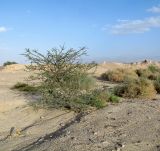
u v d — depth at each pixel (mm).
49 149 9766
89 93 15336
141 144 9742
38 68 15914
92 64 16375
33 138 11688
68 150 9484
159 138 10281
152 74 31750
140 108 14648
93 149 9445
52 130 12727
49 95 15273
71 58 15711
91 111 14531
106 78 30516
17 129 13148
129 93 18594
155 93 19578
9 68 39750
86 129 11570
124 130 11242
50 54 15656
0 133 12766
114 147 9484
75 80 15484
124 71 32906
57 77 15438
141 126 11664
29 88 19766
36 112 14992
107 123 12180
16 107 15766
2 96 17781
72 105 14930
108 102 16312
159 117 13047
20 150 10367
